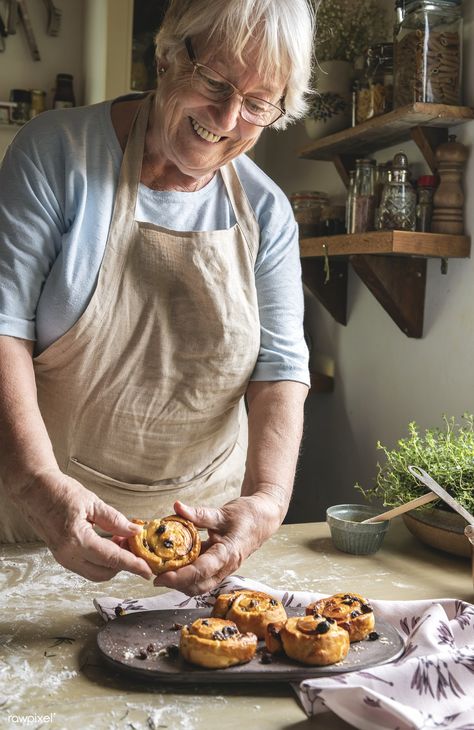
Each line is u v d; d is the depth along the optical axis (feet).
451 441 5.38
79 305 3.99
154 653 3.14
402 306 6.52
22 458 3.51
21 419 3.63
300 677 3.02
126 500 4.65
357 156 7.38
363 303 7.56
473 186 5.94
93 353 4.12
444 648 3.18
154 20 8.98
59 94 10.10
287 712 2.91
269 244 4.46
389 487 5.13
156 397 4.33
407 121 6.00
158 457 4.57
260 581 4.15
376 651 3.22
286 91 3.87
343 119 7.13
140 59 9.00
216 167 4.01
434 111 5.76
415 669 2.93
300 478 8.76
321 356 8.39
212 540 3.63
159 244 4.09
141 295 4.11
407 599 4.02
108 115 4.16
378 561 4.55
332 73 7.06
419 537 4.77
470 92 5.97
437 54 5.79
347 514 4.95
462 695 2.91
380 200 6.56
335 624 3.18
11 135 10.39
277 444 4.15
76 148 4.00
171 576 3.39
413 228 6.12
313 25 3.85
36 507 3.41
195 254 4.13
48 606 3.72
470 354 6.02
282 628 3.14
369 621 3.32
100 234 3.99
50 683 3.01
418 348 6.70
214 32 3.52
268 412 4.30
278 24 3.54
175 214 4.19
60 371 4.18
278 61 3.59
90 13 9.87
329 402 8.20
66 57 10.59
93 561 3.33
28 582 3.99
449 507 4.62
